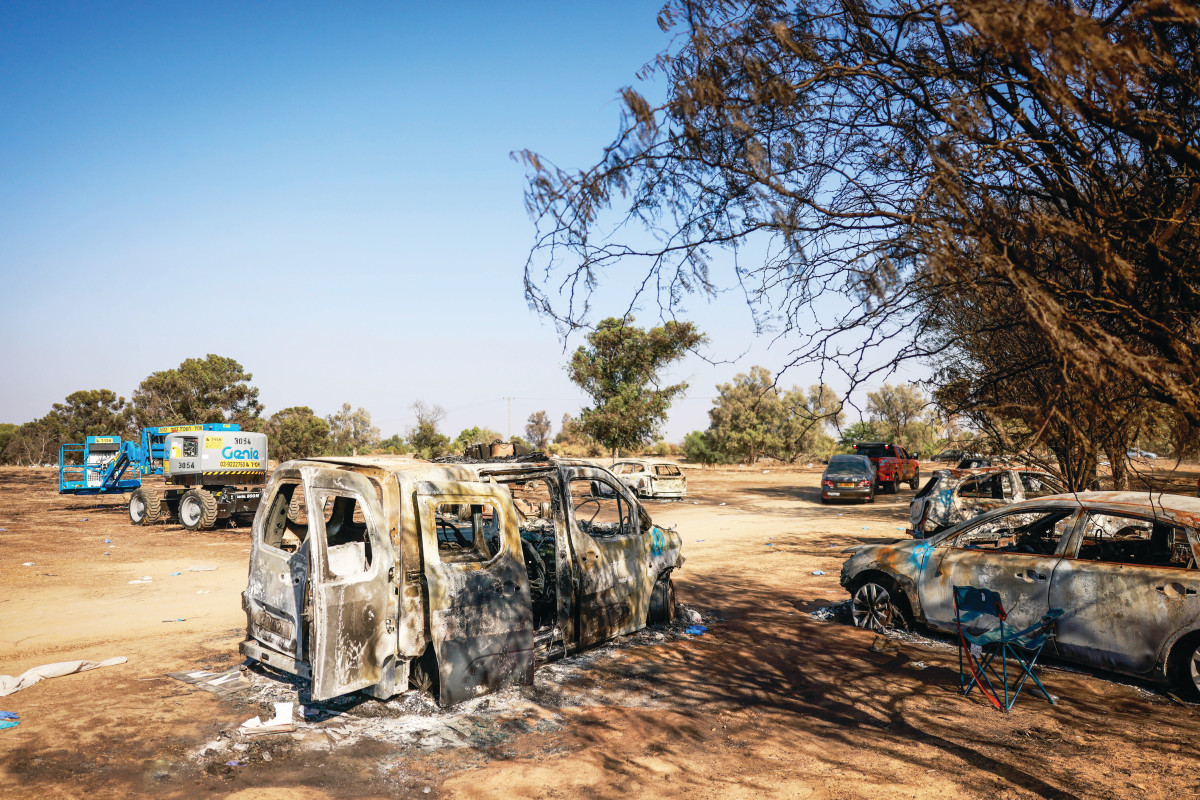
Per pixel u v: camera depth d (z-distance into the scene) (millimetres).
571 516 7074
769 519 21266
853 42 3074
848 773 4652
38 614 9094
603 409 36062
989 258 2404
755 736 5262
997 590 6953
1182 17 2303
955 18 2549
